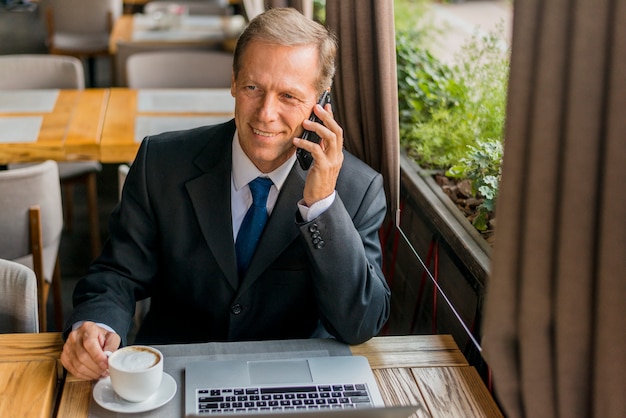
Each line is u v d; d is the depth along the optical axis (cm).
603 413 106
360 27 203
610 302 101
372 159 216
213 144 177
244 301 175
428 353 162
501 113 232
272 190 173
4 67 368
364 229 178
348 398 144
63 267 351
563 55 100
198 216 173
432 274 211
